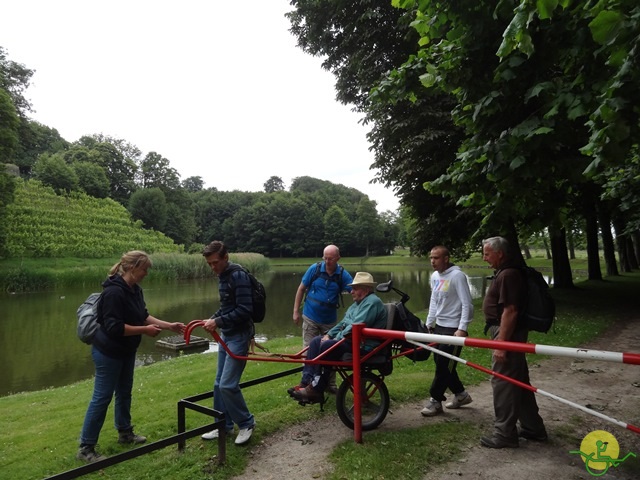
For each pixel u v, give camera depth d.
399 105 13.05
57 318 20.27
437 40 7.01
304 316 5.80
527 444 4.12
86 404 6.74
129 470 3.81
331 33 15.39
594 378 6.58
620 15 2.60
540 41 4.04
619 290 18.97
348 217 115.31
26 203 56.00
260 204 108.88
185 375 7.63
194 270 44.44
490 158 4.16
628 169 10.48
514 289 3.81
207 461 3.90
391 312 4.45
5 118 42.16
